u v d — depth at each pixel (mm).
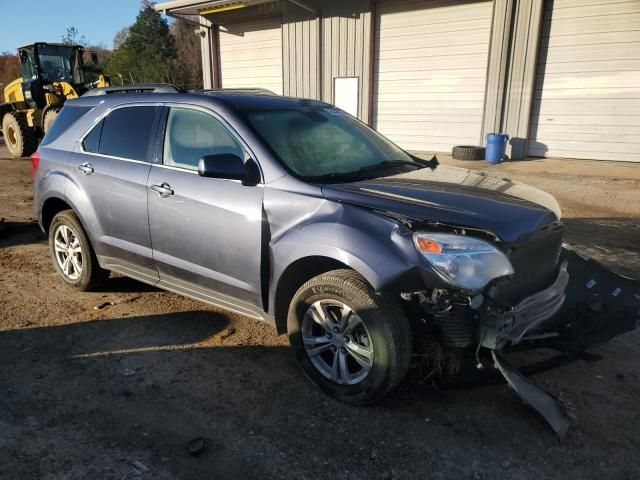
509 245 2818
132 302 4652
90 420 2979
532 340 3131
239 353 3742
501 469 2604
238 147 3553
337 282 3006
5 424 2934
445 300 2721
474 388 3262
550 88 12328
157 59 44281
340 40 15258
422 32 13852
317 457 2689
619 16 11180
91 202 4395
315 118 4043
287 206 3230
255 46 17609
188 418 3004
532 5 11945
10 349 3791
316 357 3254
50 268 5578
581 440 2812
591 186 9695
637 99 11438
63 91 14352
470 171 4020
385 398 3164
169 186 3801
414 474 2572
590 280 3650
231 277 3562
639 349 3777
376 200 3037
